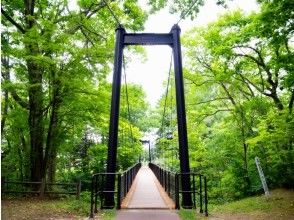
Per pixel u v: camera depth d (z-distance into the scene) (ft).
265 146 56.13
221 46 50.26
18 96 51.70
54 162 70.44
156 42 39.93
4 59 48.98
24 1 52.75
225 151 67.67
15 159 62.39
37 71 46.85
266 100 57.11
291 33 37.32
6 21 50.37
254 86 58.39
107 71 50.55
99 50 46.19
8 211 34.76
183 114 37.70
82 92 48.85
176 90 38.42
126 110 71.31
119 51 39.29
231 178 63.26
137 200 41.50
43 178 53.42
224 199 63.87
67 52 44.98
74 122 56.95
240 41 47.85
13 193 49.42
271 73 55.42
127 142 90.63
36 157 53.78
